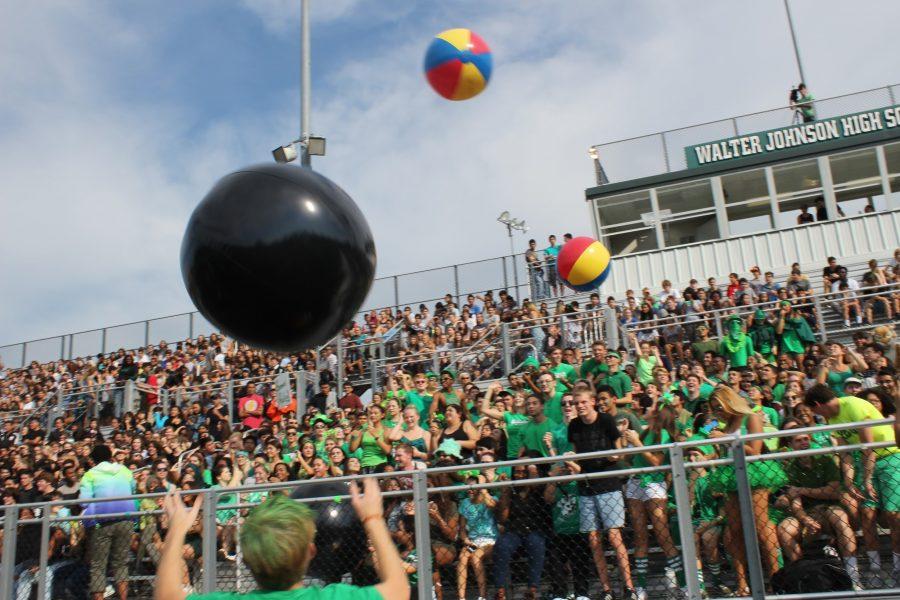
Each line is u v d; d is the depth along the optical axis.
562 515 6.81
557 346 14.98
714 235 22.80
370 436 10.60
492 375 15.61
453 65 5.60
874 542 6.16
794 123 22.75
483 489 7.04
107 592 7.98
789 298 16.27
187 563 7.76
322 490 6.81
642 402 10.27
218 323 2.98
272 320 2.90
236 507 7.51
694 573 6.18
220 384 18.75
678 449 6.40
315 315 2.92
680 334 15.82
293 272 2.81
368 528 2.50
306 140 12.44
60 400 20.72
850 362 11.09
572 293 20.50
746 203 22.70
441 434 10.22
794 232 21.92
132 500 8.78
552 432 8.70
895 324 15.11
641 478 6.71
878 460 6.27
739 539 6.41
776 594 6.25
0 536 8.45
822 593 6.05
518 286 21.52
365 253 2.97
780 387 11.03
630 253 23.20
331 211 2.88
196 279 2.90
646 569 6.61
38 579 7.99
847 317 15.76
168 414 18.92
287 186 2.88
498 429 9.80
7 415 21.80
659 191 23.38
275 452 11.62
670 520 6.74
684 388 11.02
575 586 6.70
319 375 17.97
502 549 6.91
